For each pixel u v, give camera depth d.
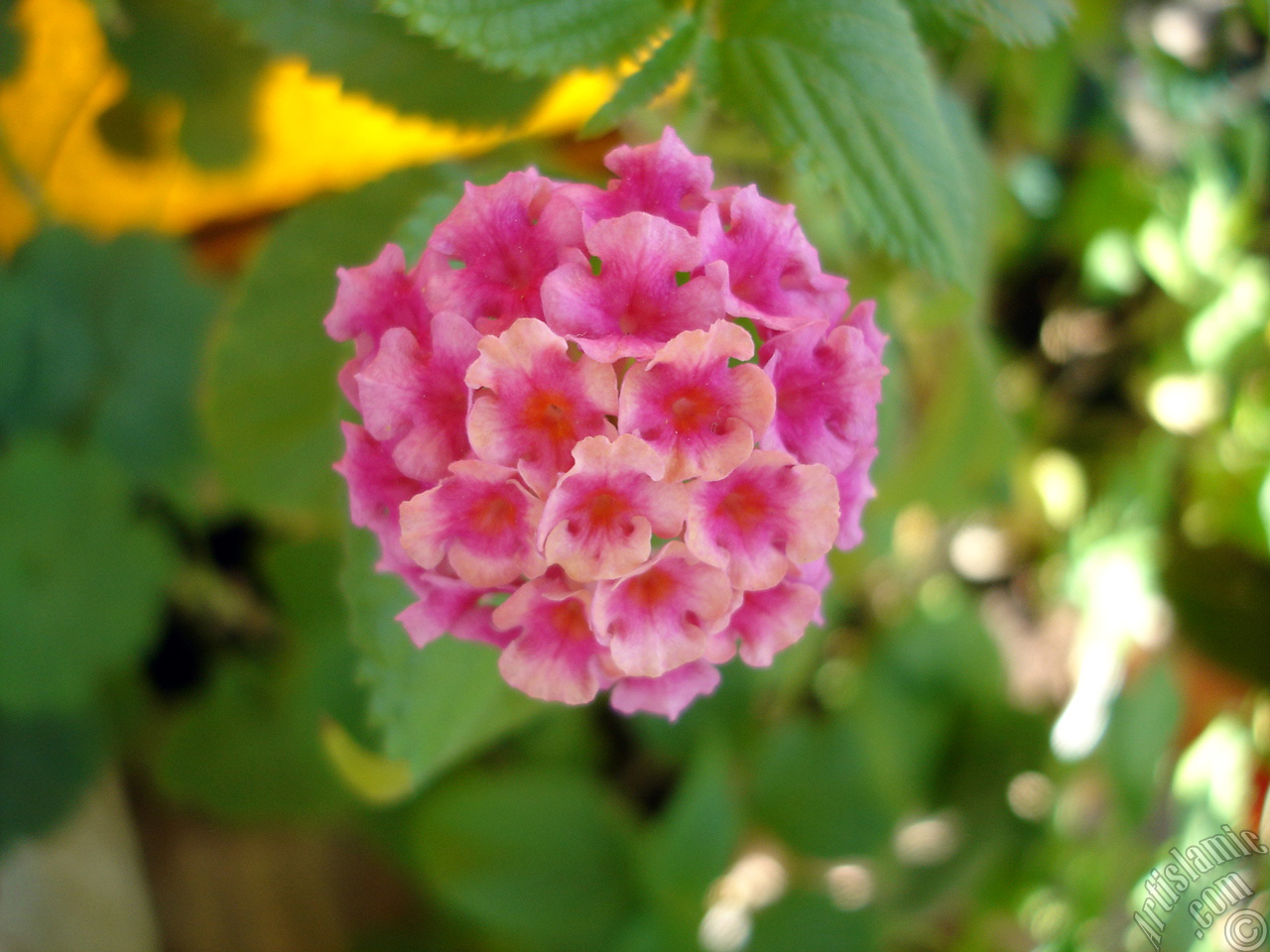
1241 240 0.21
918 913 0.18
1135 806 0.18
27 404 0.15
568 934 0.16
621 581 0.08
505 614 0.08
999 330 0.23
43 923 0.15
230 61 0.13
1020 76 0.17
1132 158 0.21
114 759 0.17
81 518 0.14
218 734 0.16
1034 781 0.19
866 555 0.14
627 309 0.08
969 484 0.15
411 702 0.10
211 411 0.12
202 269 0.17
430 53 0.11
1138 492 0.21
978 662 0.19
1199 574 0.22
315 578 0.16
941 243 0.09
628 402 0.08
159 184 0.16
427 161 0.12
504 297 0.08
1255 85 0.21
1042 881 0.19
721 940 0.18
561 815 0.16
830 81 0.09
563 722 0.18
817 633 0.16
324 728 0.11
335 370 0.12
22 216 0.16
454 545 0.08
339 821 0.17
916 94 0.09
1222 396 0.21
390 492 0.09
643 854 0.16
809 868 0.19
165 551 0.15
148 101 0.13
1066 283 0.23
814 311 0.09
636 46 0.09
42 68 0.13
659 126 0.12
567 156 0.14
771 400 0.08
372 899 0.18
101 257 0.15
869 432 0.09
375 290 0.09
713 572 0.08
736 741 0.18
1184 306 0.21
